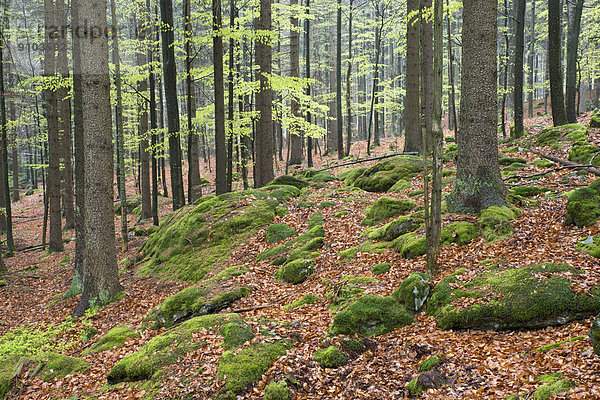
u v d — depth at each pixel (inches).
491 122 321.4
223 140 531.8
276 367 199.9
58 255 661.3
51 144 674.2
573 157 432.1
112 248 395.5
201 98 1135.0
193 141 633.6
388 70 1544.0
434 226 255.0
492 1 312.2
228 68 572.7
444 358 187.9
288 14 791.1
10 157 1599.4
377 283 273.3
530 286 210.1
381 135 1568.7
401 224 342.3
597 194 282.0
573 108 586.2
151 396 193.3
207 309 299.1
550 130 544.1
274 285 333.1
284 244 403.5
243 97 705.0
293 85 585.9
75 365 255.6
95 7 362.0
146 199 825.5
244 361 203.3
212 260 418.9
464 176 332.2
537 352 174.1
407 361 195.0
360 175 581.9
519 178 403.5
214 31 498.0
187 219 496.1
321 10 1240.8
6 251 716.0
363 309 237.0
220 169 536.1
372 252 331.0
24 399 226.1
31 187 1528.1
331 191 541.3
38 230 954.7
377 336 226.5
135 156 1261.1
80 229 435.8
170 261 453.1
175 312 306.3
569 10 857.5
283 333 234.8
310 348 216.7
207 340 230.8
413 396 165.9
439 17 237.0
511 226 291.6
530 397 143.0
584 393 134.3
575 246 242.5
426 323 227.5
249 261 396.8
